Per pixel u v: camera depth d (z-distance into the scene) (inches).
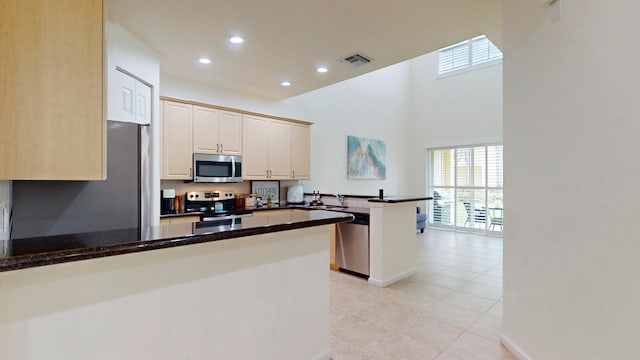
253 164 184.2
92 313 47.5
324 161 243.6
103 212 87.0
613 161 52.7
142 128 95.7
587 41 58.1
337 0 91.8
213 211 163.3
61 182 81.9
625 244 50.4
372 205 148.4
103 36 60.6
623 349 50.8
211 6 94.1
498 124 269.0
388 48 126.6
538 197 73.8
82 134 58.0
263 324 69.6
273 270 71.5
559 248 66.7
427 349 89.4
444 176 307.0
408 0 92.2
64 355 45.3
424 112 316.8
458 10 97.7
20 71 52.7
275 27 108.1
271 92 192.9
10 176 52.0
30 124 53.5
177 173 152.9
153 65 125.0
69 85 56.8
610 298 53.4
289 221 70.9
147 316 53.0
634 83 48.6
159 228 59.7
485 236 271.6
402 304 122.3
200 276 59.4
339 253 166.9
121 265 50.1
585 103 58.8
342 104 258.7
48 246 43.8
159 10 95.8
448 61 303.7
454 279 153.4
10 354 41.4
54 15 55.5
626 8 49.9
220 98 181.0
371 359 84.5
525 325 79.9
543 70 71.3
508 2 86.5
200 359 59.4
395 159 308.3
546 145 70.6
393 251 150.6
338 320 108.1
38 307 43.2
